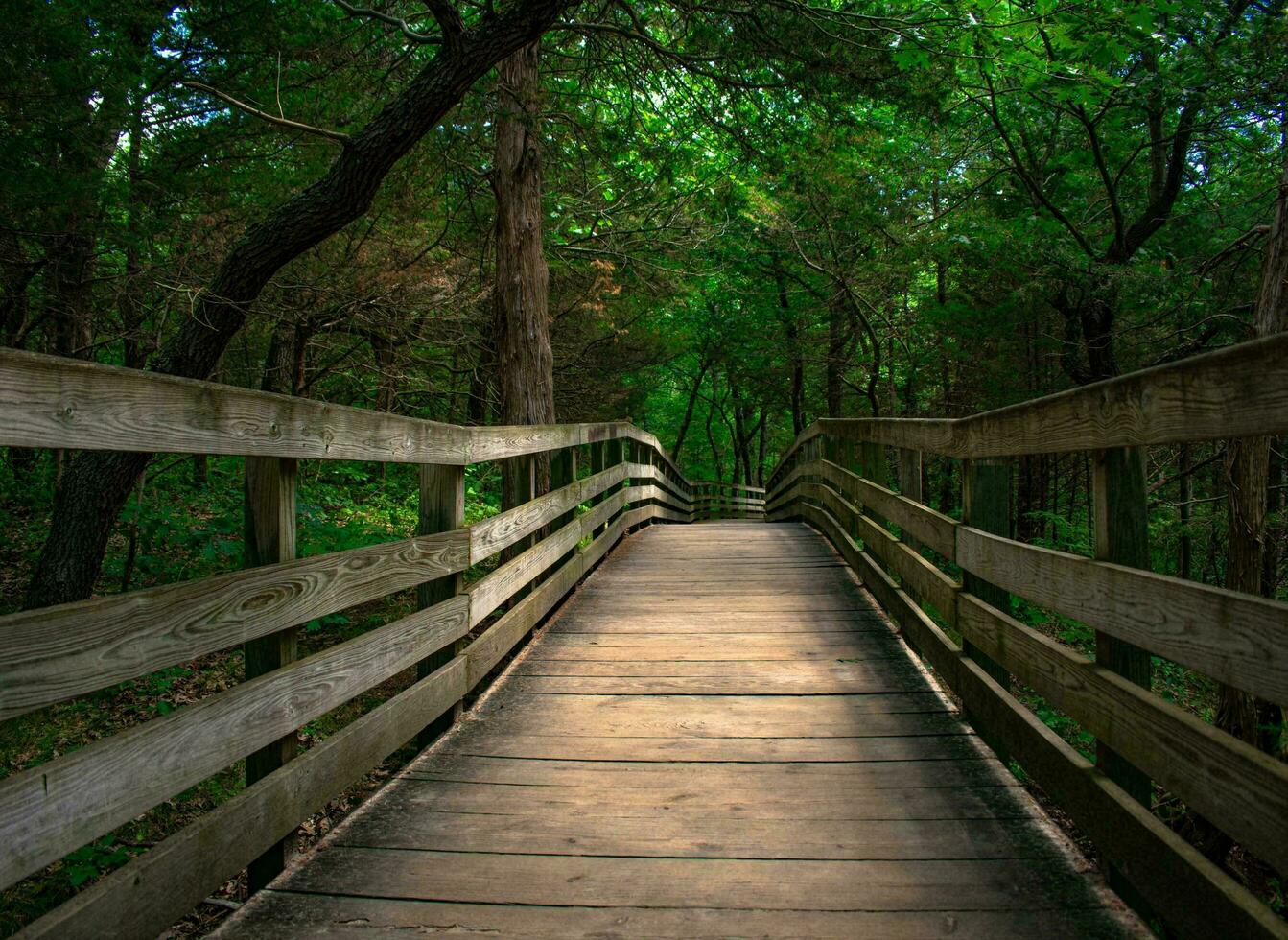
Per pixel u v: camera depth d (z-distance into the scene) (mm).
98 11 4691
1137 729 1889
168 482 7816
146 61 5246
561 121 7801
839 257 14688
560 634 4719
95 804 1512
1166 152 10422
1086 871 2162
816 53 6031
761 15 6004
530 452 4500
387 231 7934
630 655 4273
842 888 2096
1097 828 2084
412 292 7574
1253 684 1451
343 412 2467
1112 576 2020
